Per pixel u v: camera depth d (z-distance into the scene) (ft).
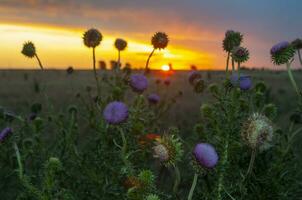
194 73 19.30
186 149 14.79
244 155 11.64
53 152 14.16
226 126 11.57
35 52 16.02
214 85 14.14
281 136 13.10
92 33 15.92
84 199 12.20
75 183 12.47
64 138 14.38
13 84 74.90
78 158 13.06
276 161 11.91
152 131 15.21
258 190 11.37
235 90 12.30
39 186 12.15
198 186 11.35
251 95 14.46
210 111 13.17
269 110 14.32
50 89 62.18
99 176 12.17
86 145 14.87
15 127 16.21
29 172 13.47
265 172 11.82
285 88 69.51
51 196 10.50
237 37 14.20
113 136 12.87
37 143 14.23
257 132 9.67
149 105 18.66
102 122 13.28
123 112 11.48
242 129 9.96
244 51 13.25
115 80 15.84
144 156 13.01
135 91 13.80
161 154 9.81
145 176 9.90
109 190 11.75
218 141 11.60
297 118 13.35
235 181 11.12
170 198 10.37
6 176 13.60
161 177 15.03
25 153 13.70
